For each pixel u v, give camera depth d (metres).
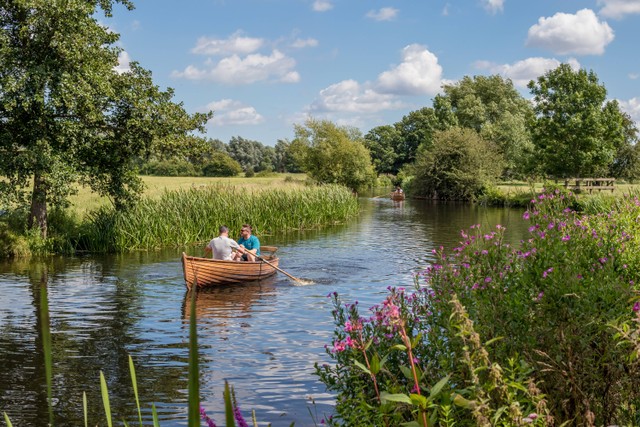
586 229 5.93
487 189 49.28
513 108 80.88
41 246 19.48
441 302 4.78
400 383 4.40
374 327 4.59
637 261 6.49
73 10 18.17
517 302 4.29
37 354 8.48
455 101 84.88
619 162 64.69
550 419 2.78
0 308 11.62
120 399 6.71
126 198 21.33
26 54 18.45
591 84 44.72
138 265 17.42
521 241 5.81
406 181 66.50
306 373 7.55
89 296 12.84
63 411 6.36
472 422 3.02
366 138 112.88
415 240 23.31
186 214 23.06
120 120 20.45
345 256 18.94
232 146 148.38
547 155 44.62
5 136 18.44
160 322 10.45
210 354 8.45
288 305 11.77
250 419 6.04
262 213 26.80
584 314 3.81
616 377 3.47
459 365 3.72
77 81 18.72
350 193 37.38
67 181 18.83
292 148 59.72
